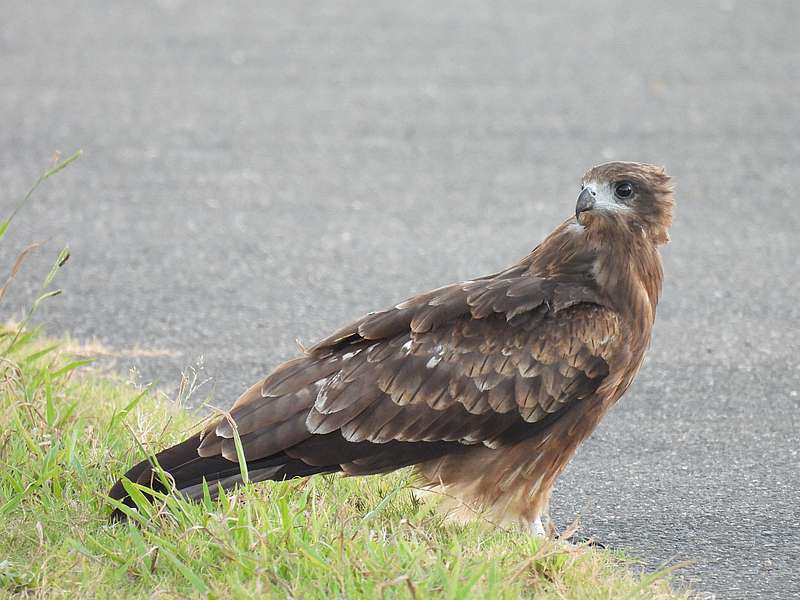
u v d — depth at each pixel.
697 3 36.09
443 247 17.12
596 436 11.23
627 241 9.36
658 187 9.51
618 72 28.00
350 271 16.06
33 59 28.95
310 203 19.12
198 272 15.84
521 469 9.06
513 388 8.84
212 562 7.93
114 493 8.62
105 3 36.31
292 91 26.33
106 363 12.59
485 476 9.06
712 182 20.30
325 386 8.67
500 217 18.52
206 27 32.94
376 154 21.94
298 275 15.85
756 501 9.84
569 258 9.39
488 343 8.85
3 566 7.83
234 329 13.87
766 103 25.31
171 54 29.73
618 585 8.00
